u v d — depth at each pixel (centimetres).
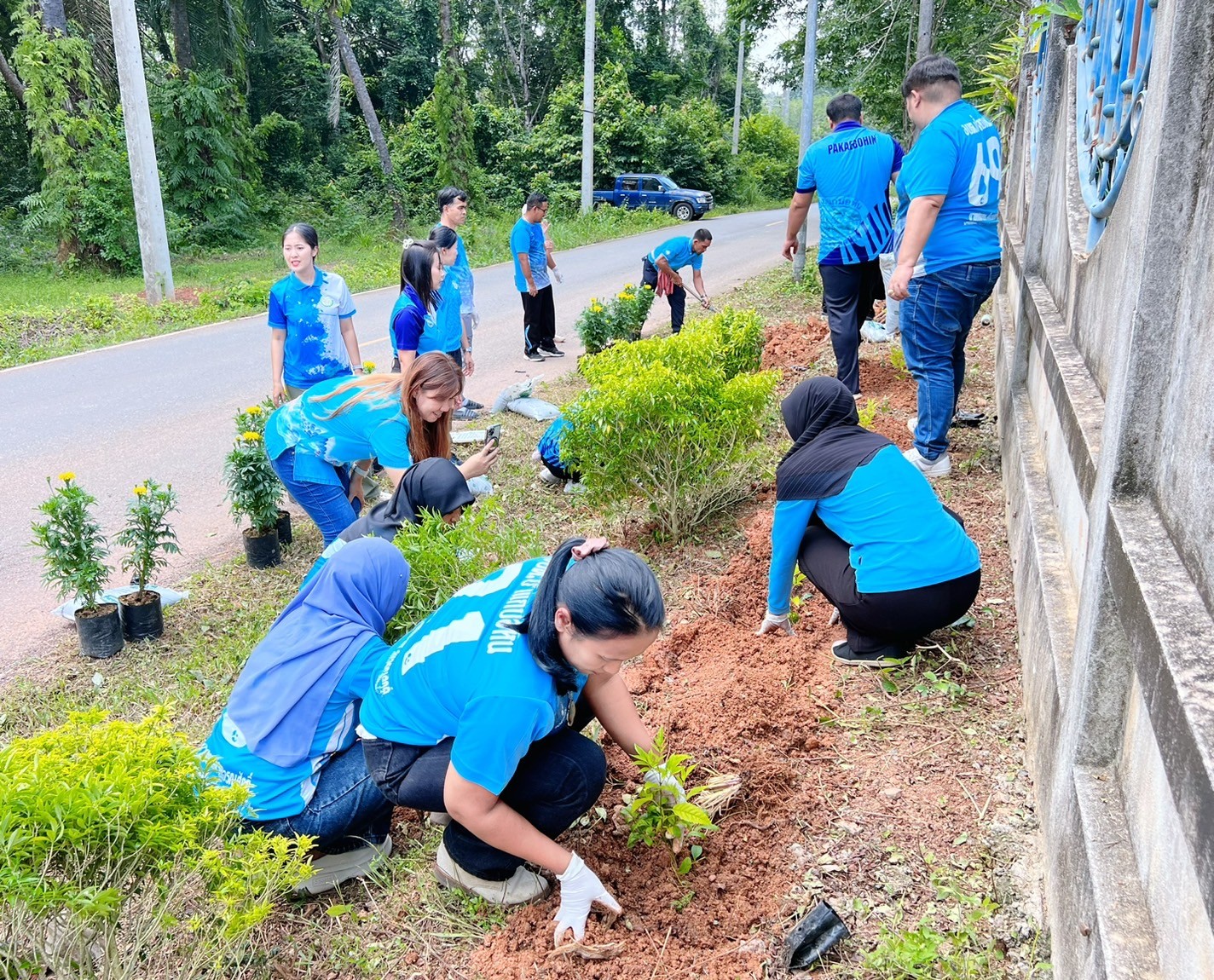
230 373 1073
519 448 711
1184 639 168
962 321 507
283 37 3431
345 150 3522
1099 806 222
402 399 450
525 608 253
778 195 4922
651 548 513
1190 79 192
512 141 3531
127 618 475
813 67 1398
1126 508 214
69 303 1616
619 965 252
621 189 3281
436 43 4038
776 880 277
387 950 272
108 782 215
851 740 333
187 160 2566
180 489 701
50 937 217
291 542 593
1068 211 417
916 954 237
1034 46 698
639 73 4759
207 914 243
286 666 291
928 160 468
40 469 755
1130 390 211
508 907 281
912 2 1947
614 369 515
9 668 459
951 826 289
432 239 815
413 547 366
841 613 368
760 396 514
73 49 2023
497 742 242
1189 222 198
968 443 576
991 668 364
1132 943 189
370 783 285
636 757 295
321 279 601
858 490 352
